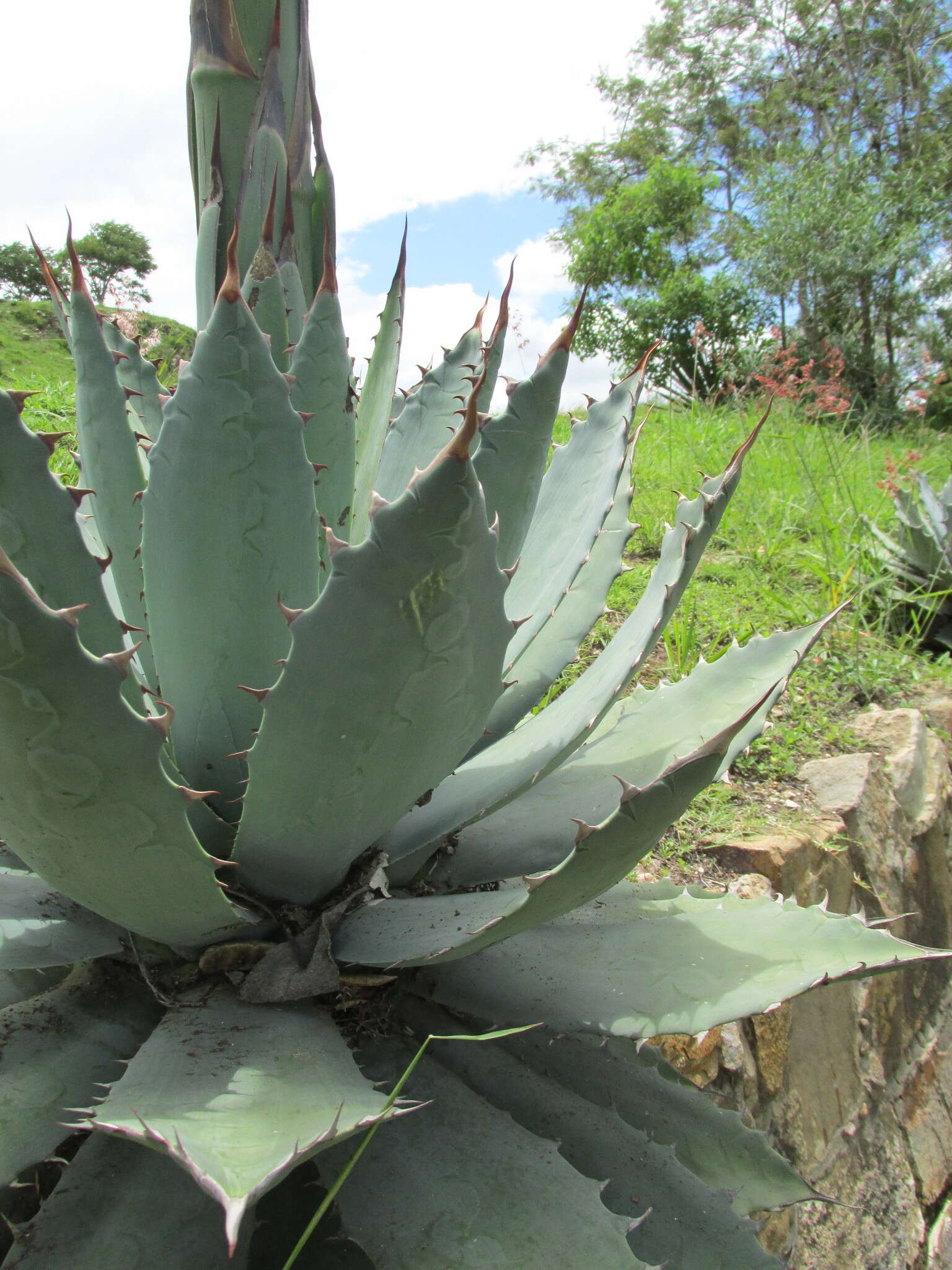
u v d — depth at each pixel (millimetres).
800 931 1500
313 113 1668
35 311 8922
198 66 1581
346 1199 1237
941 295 18891
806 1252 2590
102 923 1467
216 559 1418
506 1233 1200
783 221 18516
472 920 1400
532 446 1669
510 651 1866
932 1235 3408
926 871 4047
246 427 1348
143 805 1088
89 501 2016
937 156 25094
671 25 31938
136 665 1723
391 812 1387
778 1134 2537
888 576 5180
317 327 1552
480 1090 1546
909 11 27781
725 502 1663
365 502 1885
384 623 1142
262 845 1358
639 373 2031
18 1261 1132
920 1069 3807
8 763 1038
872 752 3947
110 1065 1343
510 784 1665
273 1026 1290
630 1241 1424
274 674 1512
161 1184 1228
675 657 4031
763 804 3328
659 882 1973
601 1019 1395
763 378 7609
